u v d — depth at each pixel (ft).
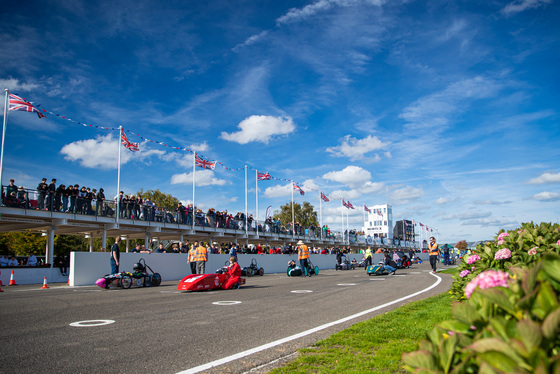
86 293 45.78
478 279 8.13
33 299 39.17
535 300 6.48
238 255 88.07
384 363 15.75
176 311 30.94
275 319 27.25
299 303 35.81
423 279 64.34
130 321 26.43
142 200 94.89
